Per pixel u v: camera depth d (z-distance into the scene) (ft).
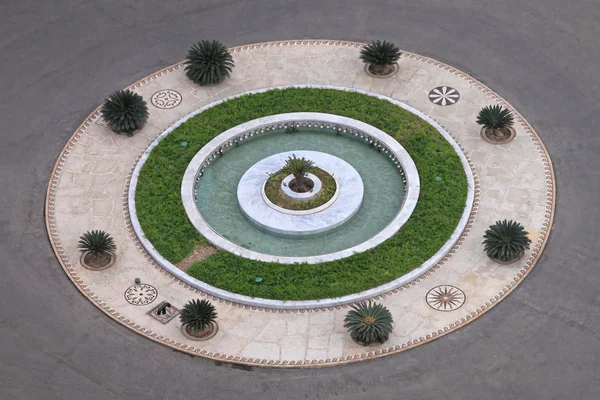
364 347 153.89
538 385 147.54
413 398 146.10
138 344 155.33
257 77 207.62
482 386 147.54
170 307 161.17
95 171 186.91
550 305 159.94
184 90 204.85
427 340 154.51
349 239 173.78
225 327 157.79
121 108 191.52
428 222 172.55
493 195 179.93
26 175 186.19
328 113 196.24
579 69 205.98
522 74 205.67
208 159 188.85
